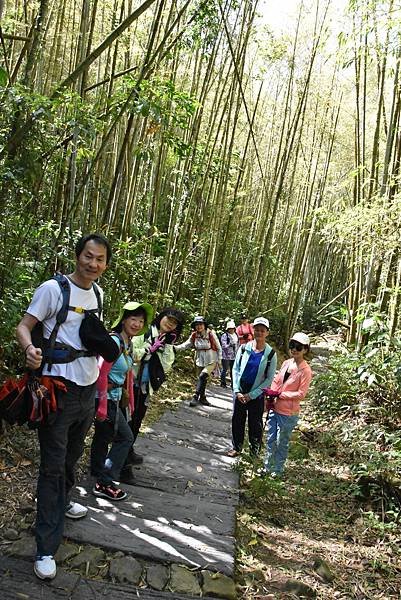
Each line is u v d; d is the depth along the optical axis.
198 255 11.73
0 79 2.86
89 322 2.64
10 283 4.28
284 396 4.79
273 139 16.67
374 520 4.25
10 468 3.63
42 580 2.63
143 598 2.68
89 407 2.77
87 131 4.00
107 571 2.86
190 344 7.56
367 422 6.45
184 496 4.00
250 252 15.07
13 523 3.05
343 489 4.95
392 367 6.27
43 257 5.08
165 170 10.88
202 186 9.66
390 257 6.90
